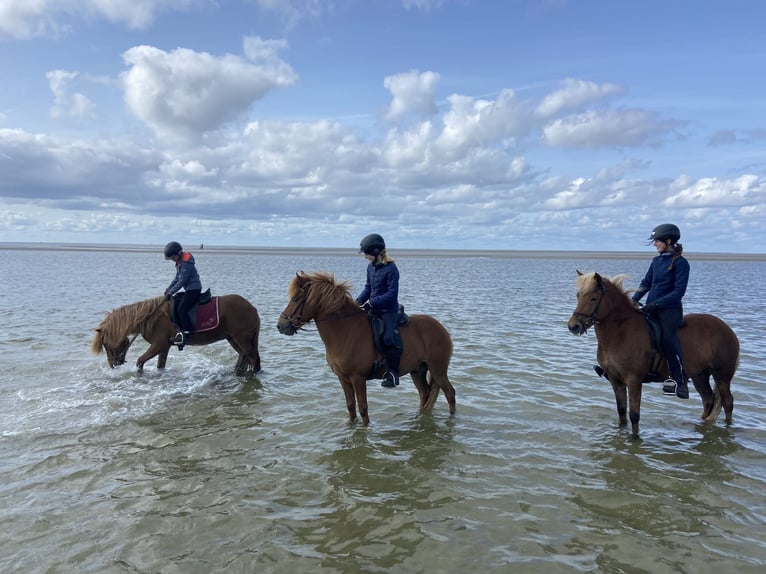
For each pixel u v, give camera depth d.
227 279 30.52
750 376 9.00
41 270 36.50
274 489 4.76
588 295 5.92
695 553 3.71
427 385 7.23
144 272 36.25
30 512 4.30
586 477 5.03
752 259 100.62
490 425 6.56
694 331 6.24
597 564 3.59
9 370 9.21
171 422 6.64
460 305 18.88
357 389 6.37
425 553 3.73
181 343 8.66
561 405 7.38
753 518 4.24
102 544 3.83
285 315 6.17
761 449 5.79
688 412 7.14
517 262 66.94
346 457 5.52
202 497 4.60
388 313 6.23
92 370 9.33
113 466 5.26
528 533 4.00
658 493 4.68
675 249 6.07
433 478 5.00
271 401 7.57
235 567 3.56
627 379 6.08
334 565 3.59
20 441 5.94
